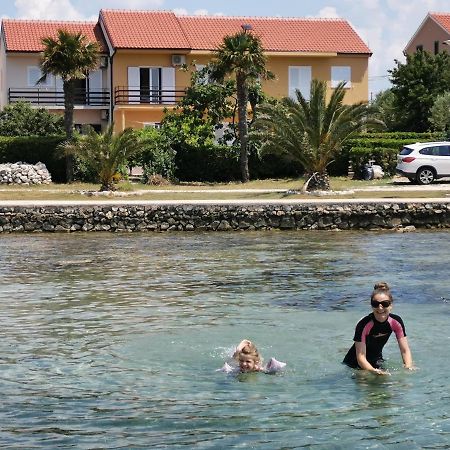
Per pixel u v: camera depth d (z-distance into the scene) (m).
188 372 13.60
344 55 63.97
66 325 17.22
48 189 45.72
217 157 51.94
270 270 24.75
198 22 65.88
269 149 42.56
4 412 11.73
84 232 37.00
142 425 11.22
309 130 41.72
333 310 18.67
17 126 55.06
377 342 13.64
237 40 50.78
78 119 63.09
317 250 29.64
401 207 37.53
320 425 11.14
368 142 52.09
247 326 17.02
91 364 14.15
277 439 10.70
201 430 11.02
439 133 55.09
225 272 24.41
